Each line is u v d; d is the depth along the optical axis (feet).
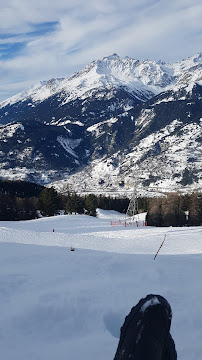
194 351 7.59
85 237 54.95
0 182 286.46
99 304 10.16
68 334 8.43
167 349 5.90
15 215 184.55
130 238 56.18
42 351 7.38
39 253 19.22
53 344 7.79
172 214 181.27
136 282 12.85
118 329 8.97
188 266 16.46
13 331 8.41
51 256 18.26
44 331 8.52
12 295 11.15
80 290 11.44
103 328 8.82
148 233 68.49
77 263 16.38
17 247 21.56
